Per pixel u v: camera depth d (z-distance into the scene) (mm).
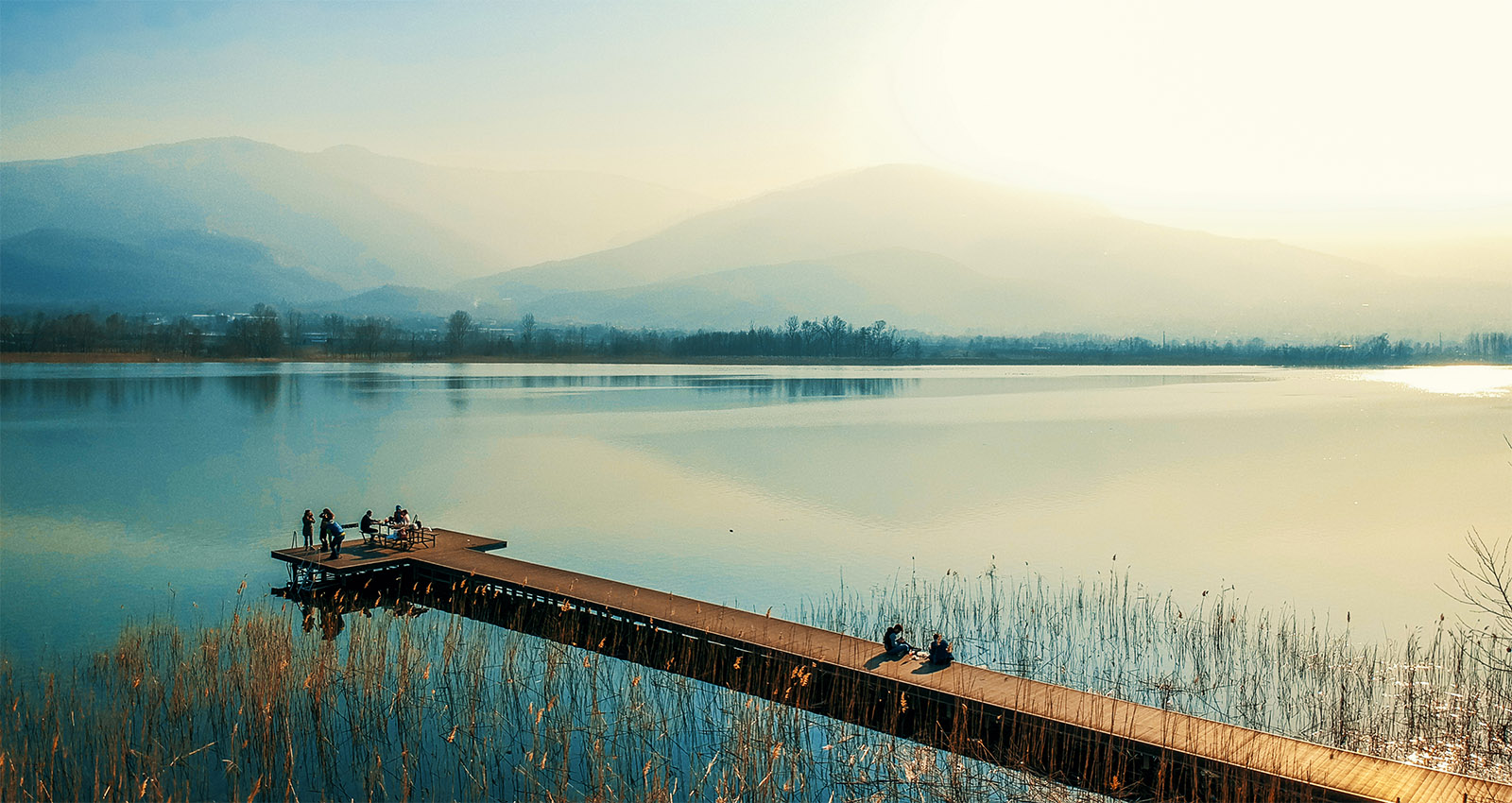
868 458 66438
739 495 52156
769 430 84000
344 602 30031
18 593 31484
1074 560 37281
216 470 59594
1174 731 17266
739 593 31922
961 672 20938
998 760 18125
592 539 40781
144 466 61344
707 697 21812
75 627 27453
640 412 100625
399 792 17359
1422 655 25203
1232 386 158375
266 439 75062
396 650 23953
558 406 106875
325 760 18531
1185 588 32844
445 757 18766
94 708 20609
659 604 26656
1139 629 27500
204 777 17719
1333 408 109375
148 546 39219
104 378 154125
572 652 24781
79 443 72312
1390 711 21156
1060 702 19109
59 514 46094
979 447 72875
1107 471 60594
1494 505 48625
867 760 18312
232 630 24688
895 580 33875
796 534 42250
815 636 23562
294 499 50250
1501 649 25469
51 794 16547
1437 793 15164
